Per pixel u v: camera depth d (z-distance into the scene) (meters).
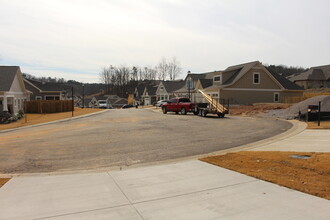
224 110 22.97
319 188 4.66
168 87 60.12
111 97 108.50
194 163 6.77
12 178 5.80
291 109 22.33
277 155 7.30
